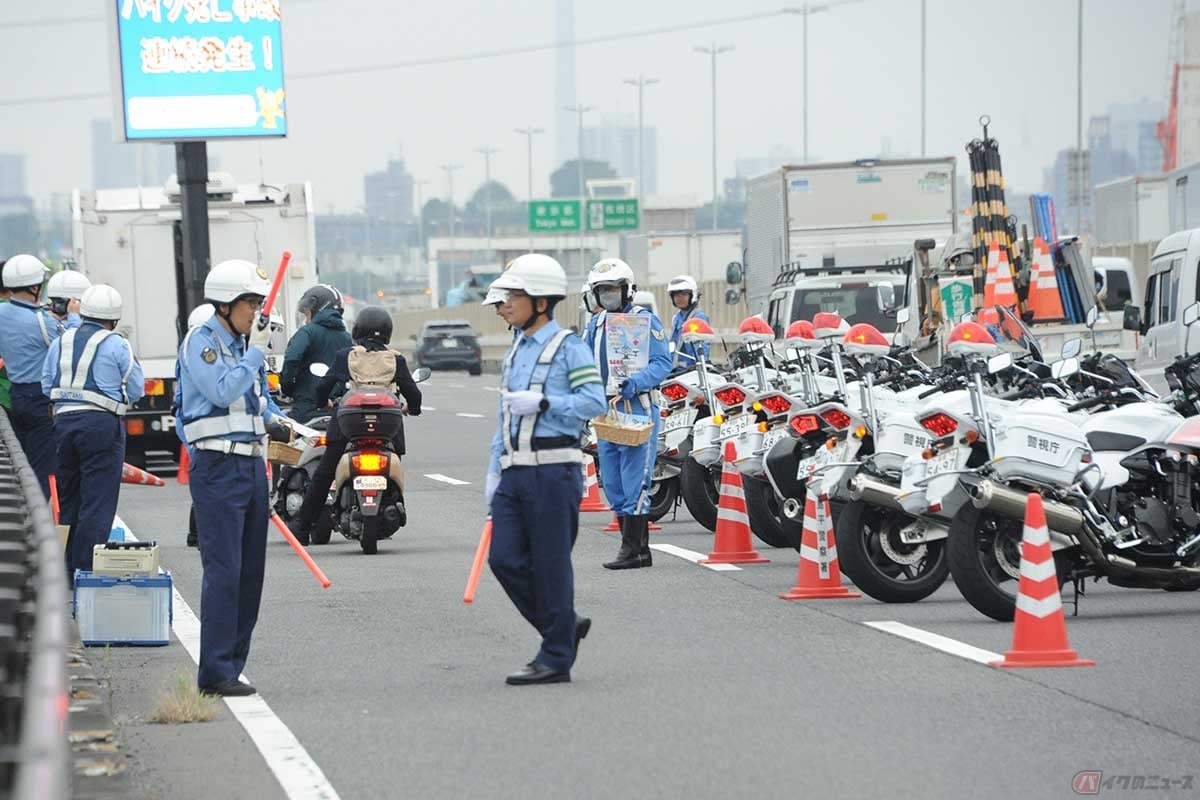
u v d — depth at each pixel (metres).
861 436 24.52
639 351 27.16
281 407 34.41
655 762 14.88
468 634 21.92
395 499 30.67
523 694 17.92
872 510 23.56
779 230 60.72
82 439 24.80
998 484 21.61
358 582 26.73
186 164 50.25
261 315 18.23
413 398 30.73
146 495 43.22
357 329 30.52
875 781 14.12
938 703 17.17
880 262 59.91
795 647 20.48
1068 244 50.44
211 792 14.09
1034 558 19.25
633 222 157.88
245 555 18.62
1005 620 21.92
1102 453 22.36
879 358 28.95
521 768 14.73
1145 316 42.97
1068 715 16.58
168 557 30.22
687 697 17.66
